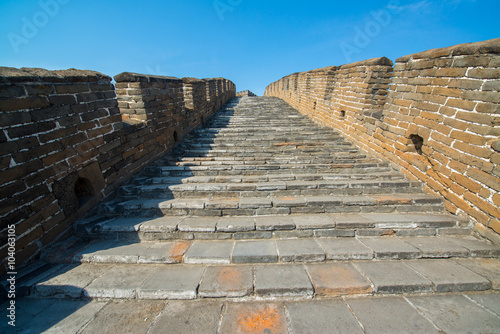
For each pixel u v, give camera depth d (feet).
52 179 9.18
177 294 7.43
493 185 9.27
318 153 18.52
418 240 10.02
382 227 10.48
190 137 22.71
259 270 8.37
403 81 14.34
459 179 10.78
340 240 10.09
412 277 7.90
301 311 6.93
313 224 10.36
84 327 6.53
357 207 11.82
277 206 11.64
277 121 30.60
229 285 7.55
